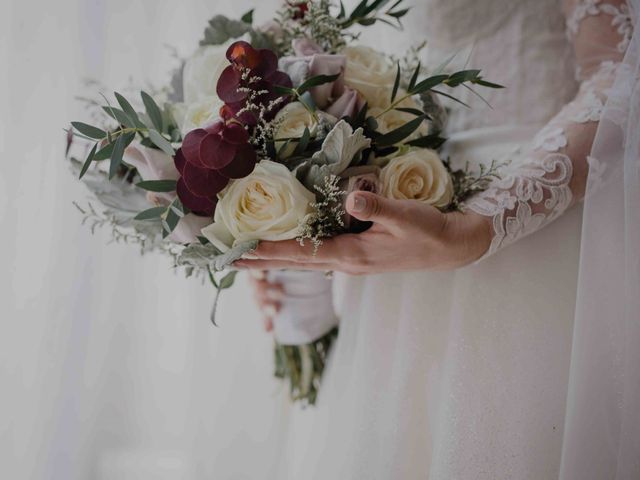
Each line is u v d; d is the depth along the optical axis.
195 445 0.90
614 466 0.49
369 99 0.55
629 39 0.55
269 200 0.49
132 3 0.82
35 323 0.76
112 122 0.70
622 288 0.51
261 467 0.91
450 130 0.63
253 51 0.51
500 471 0.53
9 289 0.74
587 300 0.51
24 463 0.76
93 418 0.84
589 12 0.56
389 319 0.62
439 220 0.50
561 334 0.55
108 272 0.85
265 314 0.77
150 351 0.92
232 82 0.50
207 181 0.49
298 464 0.86
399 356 0.59
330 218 0.51
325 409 0.73
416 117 0.56
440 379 0.58
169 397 0.94
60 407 0.79
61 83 0.77
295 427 0.88
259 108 0.51
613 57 0.56
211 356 0.90
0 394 0.75
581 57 0.58
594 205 0.52
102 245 0.84
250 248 0.49
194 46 0.84
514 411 0.54
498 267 0.57
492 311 0.56
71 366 0.80
